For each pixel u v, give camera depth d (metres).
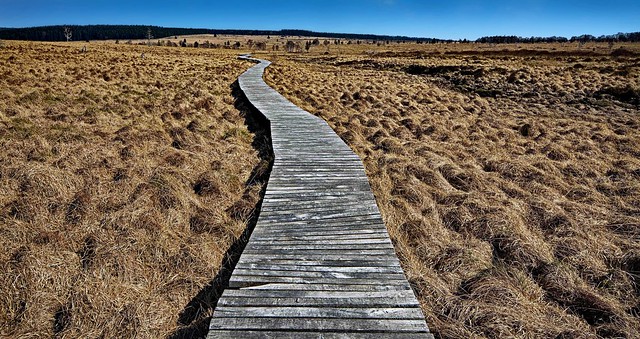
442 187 8.00
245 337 3.46
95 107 12.19
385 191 7.49
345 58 53.59
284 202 6.37
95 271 4.90
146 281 5.01
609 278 5.09
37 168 7.00
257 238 5.27
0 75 15.84
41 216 5.89
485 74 27.72
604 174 9.24
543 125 13.45
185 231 6.12
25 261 4.80
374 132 12.12
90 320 4.30
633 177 8.89
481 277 4.96
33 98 12.23
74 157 7.92
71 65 22.75
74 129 9.84
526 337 4.05
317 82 24.72
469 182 8.19
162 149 9.07
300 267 4.60
